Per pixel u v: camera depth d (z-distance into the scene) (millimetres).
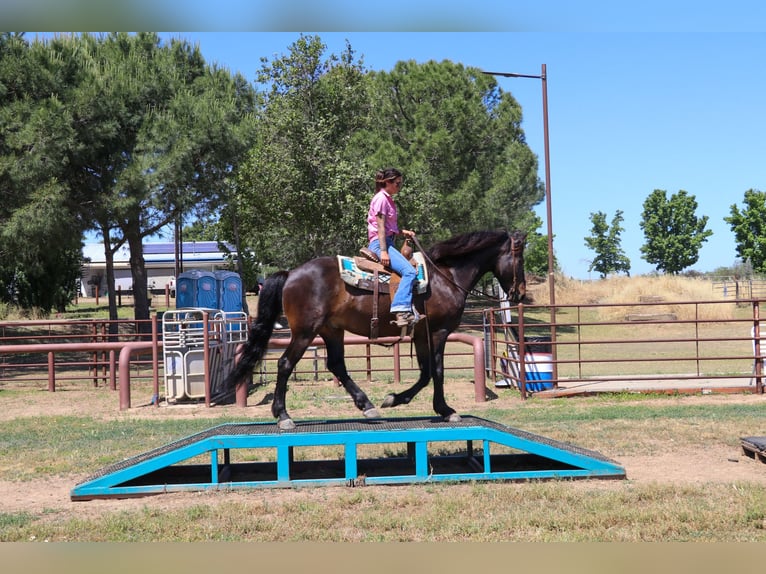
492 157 31734
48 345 13781
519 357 13758
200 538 5238
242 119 23438
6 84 18219
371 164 25953
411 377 16906
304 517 5707
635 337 29719
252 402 13055
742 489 6320
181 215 23703
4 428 10617
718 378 14773
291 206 25688
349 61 26969
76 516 5977
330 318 7289
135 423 10891
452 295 7449
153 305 45031
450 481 6895
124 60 22547
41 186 17641
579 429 9617
